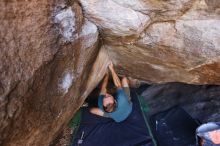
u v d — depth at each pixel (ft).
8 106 5.60
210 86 11.53
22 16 5.77
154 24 7.72
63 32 6.79
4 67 5.45
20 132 6.25
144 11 7.23
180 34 7.77
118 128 11.43
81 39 7.55
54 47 6.59
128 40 8.53
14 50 5.64
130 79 11.59
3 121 5.55
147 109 11.67
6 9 5.46
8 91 5.53
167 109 11.58
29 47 5.95
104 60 9.89
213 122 10.48
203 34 7.59
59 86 7.22
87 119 11.70
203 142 10.22
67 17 6.76
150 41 8.26
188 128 11.11
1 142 5.73
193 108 11.41
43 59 6.31
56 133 8.91
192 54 8.29
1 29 5.40
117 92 11.27
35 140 7.20
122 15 7.39
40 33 6.17
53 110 7.29
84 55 8.04
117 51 9.57
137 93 11.94
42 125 7.09
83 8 7.36
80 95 9.11
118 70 10.89
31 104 6.30
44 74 6.47
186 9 7.04
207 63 8.51
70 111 8.87
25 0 5.79
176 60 8.84
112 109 11.14
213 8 6.86
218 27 7.35
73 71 7.70
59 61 6.92
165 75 10.21
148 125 11.35
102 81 11.13
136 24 7.54
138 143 11.05
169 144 10.91
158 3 6.91
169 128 11.23
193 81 9.96
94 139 11.34
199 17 7.20
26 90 5.98
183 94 11.68
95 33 8.02
